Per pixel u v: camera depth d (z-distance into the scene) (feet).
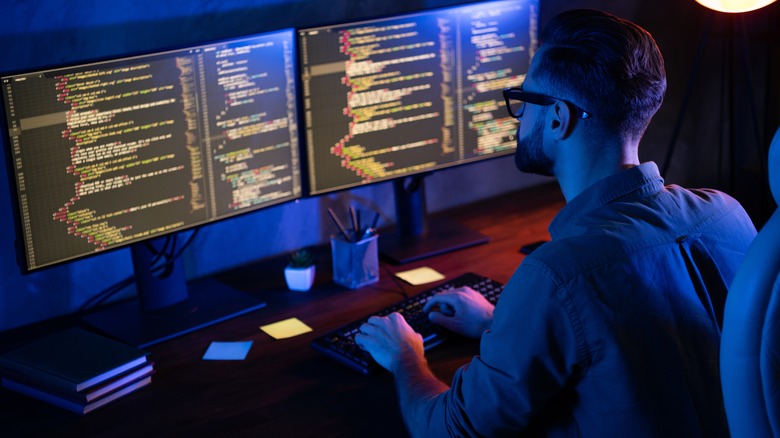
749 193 9.87
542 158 4.33
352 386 5.48
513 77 7.63
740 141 10.25
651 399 3.83
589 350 3.80
